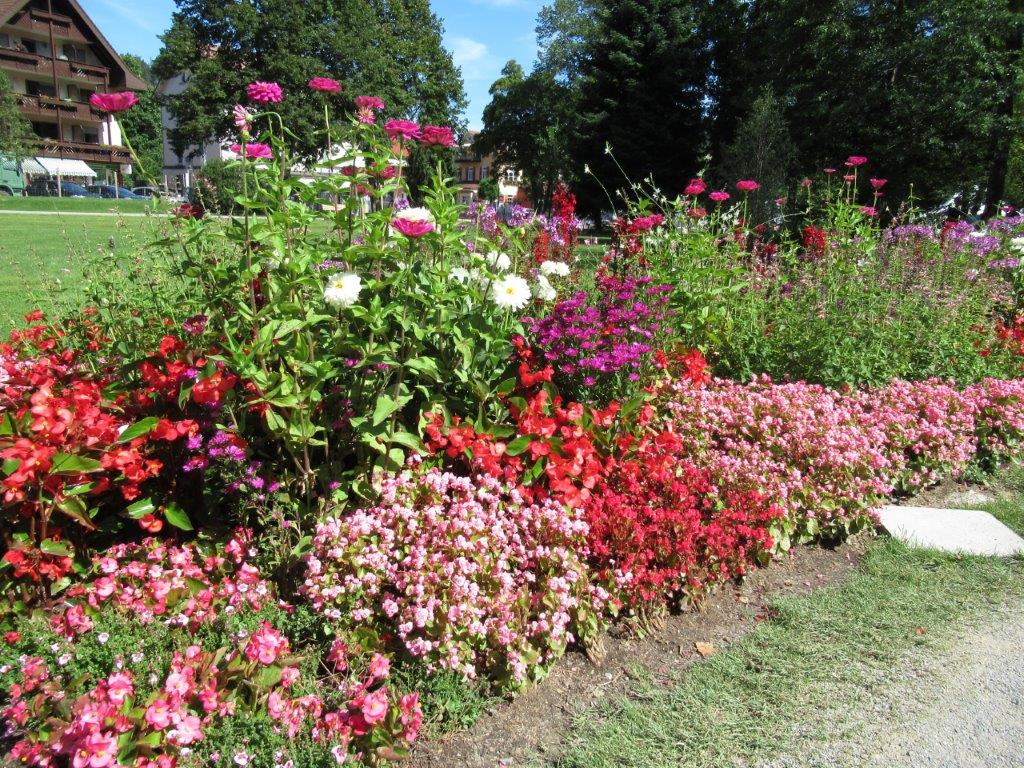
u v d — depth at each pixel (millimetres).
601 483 3270
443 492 2871
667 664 2695
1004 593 3234
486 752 2229
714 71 29031
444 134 3184
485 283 3674
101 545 2902
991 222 7934
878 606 3096
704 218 5906
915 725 2389
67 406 2707
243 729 2037
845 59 20156
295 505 2838
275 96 2965
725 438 3947
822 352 4934
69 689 2055
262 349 2703
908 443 4258
